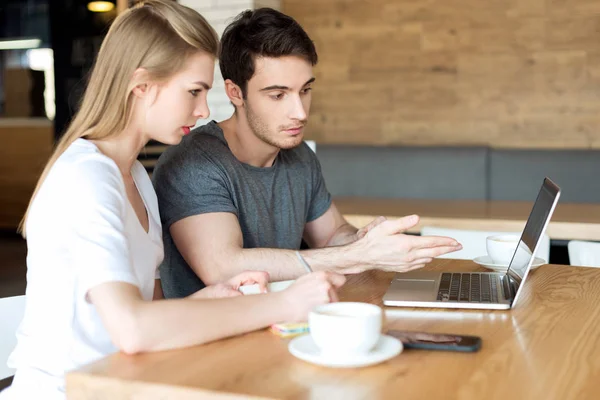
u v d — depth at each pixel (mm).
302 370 1064
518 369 1071
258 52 1856
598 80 4445
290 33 1853
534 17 4535
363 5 4879
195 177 1855
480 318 1389
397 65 4844
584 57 4461
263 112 1907
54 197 1316
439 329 1307
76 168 1323
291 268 1753
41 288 1338
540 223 1592
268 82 1871
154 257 1507
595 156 4215
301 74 1878
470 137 4727
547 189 1690
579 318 1392
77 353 1355
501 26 4602
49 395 1342
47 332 1349
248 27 1878
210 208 1829
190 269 1895
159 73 1414
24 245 6363
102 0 6301
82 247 1248
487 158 4406
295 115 1895
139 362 1113
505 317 1398
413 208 3623
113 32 1446
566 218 3053
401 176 4527
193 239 1811
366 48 4902
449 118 4762
